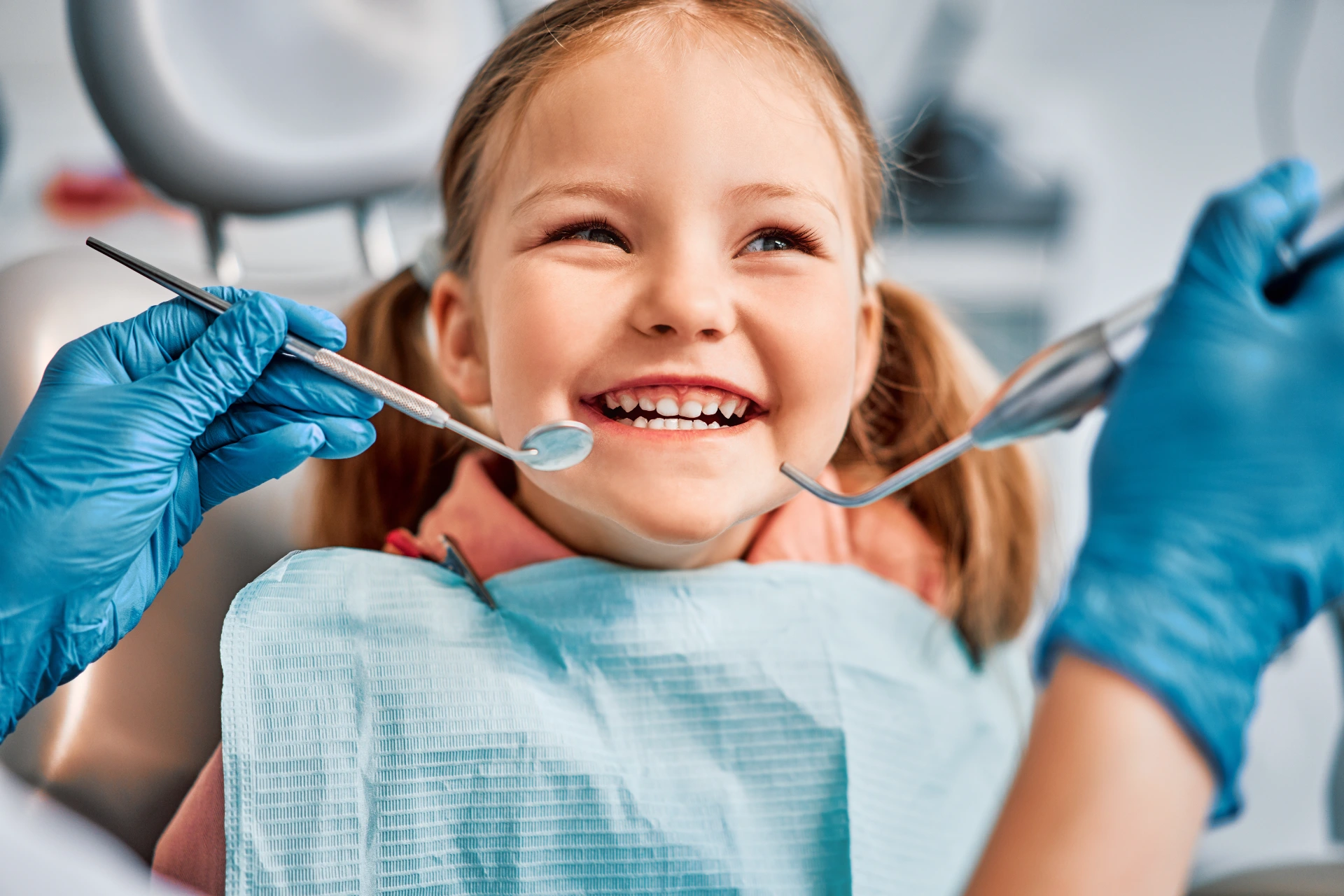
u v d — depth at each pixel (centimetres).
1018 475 92
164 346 63
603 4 67
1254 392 52
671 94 62
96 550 57
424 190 134
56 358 62
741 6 67
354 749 64
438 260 85
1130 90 198
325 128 111
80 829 64
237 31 105
